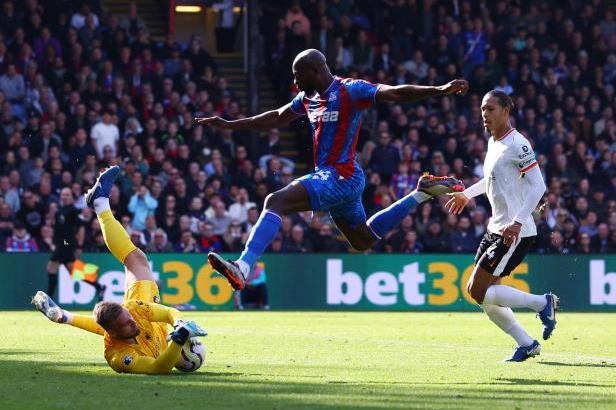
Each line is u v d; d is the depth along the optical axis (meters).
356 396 16.25
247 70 58.16
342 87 19.42
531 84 60.44
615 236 53.69
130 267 21.05
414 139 56.47
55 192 49.66
